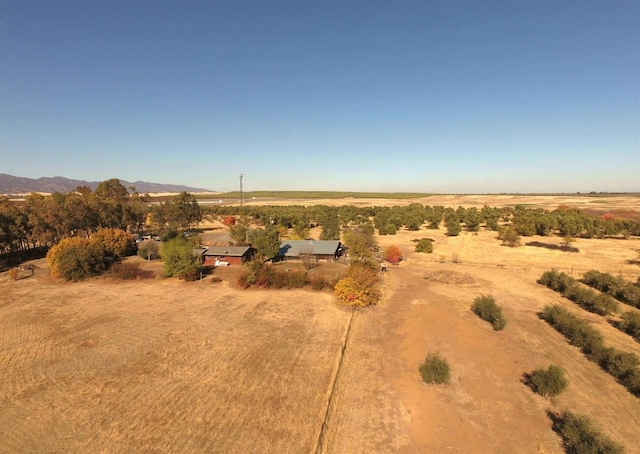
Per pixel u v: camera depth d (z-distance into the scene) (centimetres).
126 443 2172
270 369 2989
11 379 2867
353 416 2403
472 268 6356
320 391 2683
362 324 3888
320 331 3725
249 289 5169
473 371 2936
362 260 5984
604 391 2648
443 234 10538
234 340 3528
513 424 2311
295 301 4644
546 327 3766
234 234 8012
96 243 6475
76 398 2617
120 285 5406
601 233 9575
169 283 5488
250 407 2497
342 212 14288
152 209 11494
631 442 2134
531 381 2775
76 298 4816
